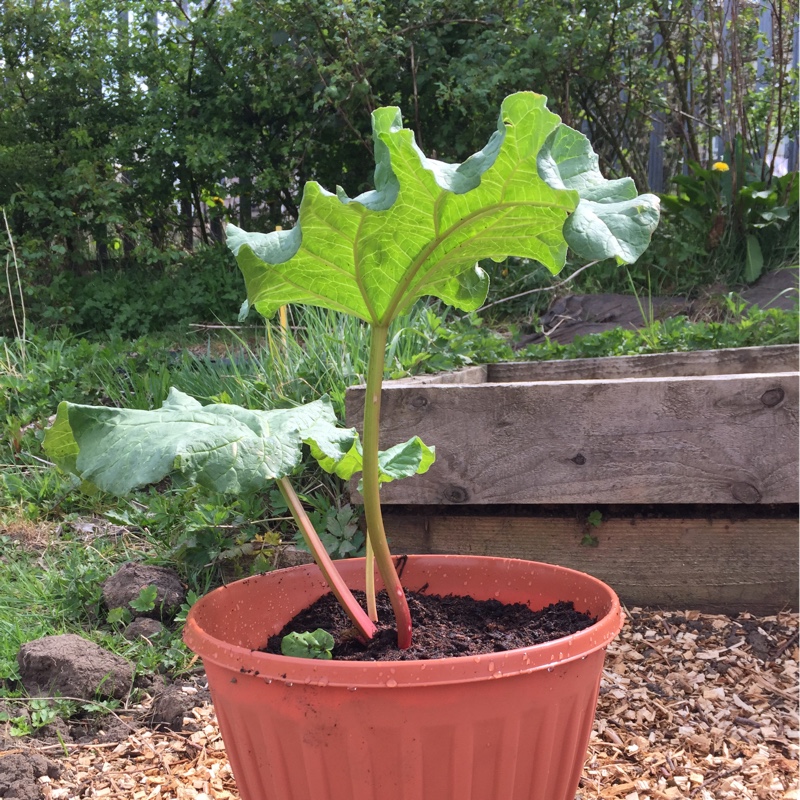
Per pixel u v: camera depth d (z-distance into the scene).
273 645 1.38
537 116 1.02
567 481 2.18
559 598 1.47
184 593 2.39
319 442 1.19
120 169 7.95
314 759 1.09
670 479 2.14
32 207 7.05
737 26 6.46
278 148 7.48
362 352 3.33
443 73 6.86
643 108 7.45
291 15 6.94
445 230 1.17
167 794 1.58
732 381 2.11
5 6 7.63
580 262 6.50
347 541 2.41
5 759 1.62
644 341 3.83
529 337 5.57
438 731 1.05
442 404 2.21
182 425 1.13
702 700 1.90
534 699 1.08
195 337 6.27
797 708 1.86
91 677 1.92
